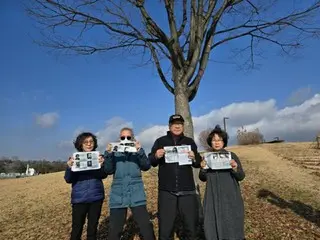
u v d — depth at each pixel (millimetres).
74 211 5426
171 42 7297
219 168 5102
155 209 8586
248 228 6941
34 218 10180
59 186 15859
